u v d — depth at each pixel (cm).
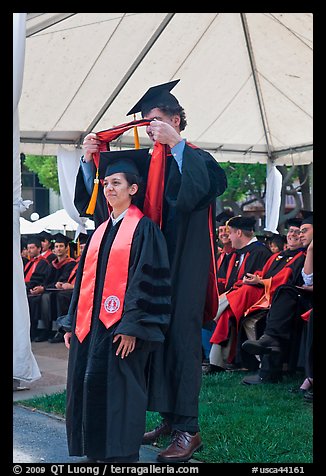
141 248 351
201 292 384
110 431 338
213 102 886
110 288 352
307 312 562
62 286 950
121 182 364
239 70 826
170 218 385
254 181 2112
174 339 376
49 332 974
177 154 365
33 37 668
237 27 733
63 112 839
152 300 342
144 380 359
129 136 929
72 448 354
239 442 409
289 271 624
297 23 690
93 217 417
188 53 775
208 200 368
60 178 896
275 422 454
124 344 340
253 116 930
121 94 832
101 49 722
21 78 502
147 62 777
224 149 1005
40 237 1087
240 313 638
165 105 401
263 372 593
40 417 490
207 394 548
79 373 356
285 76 819
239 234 696
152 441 411
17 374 559
